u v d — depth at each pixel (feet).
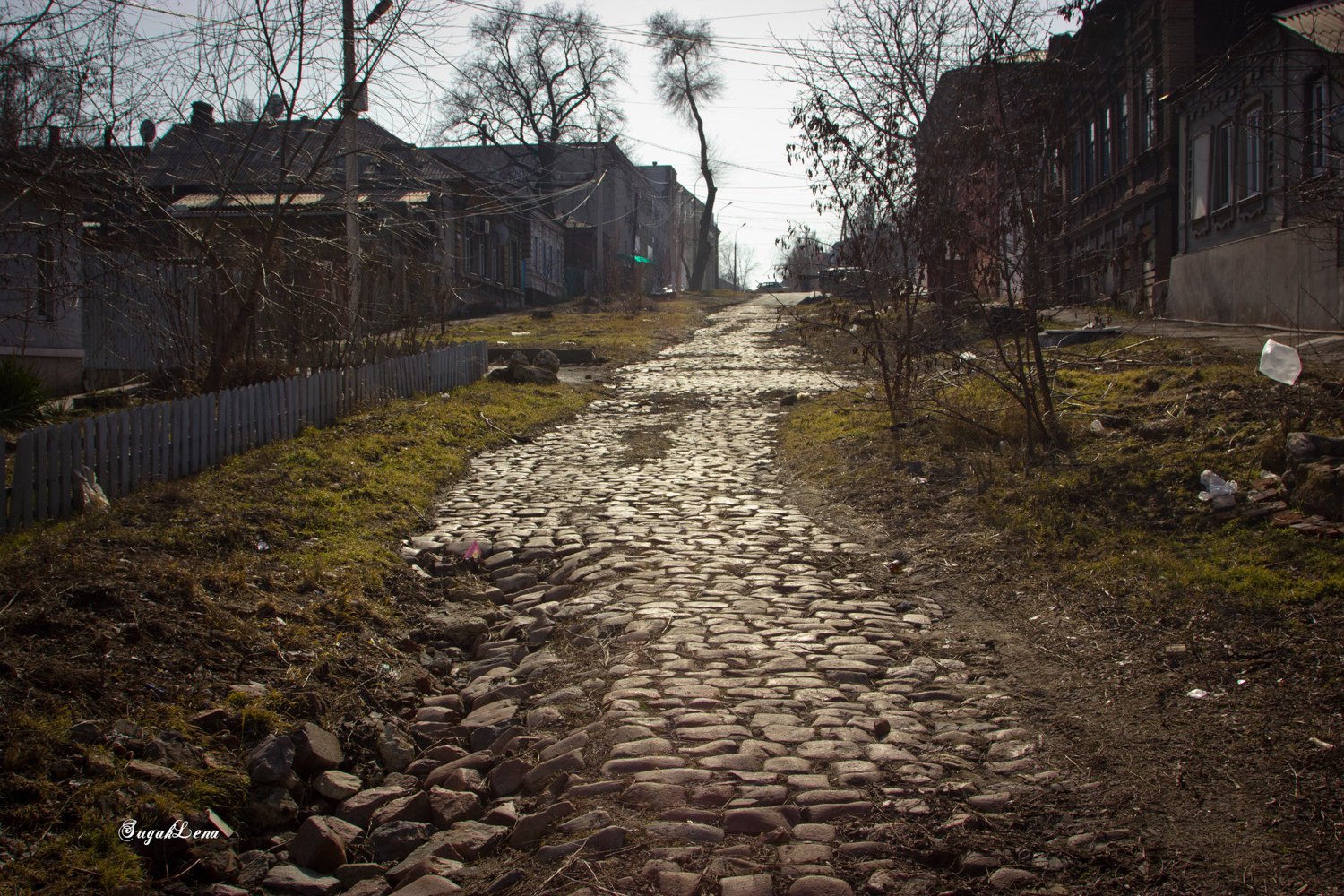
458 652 20.68
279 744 14.85
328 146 39.99
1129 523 23.17
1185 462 25.23
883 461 34.12
